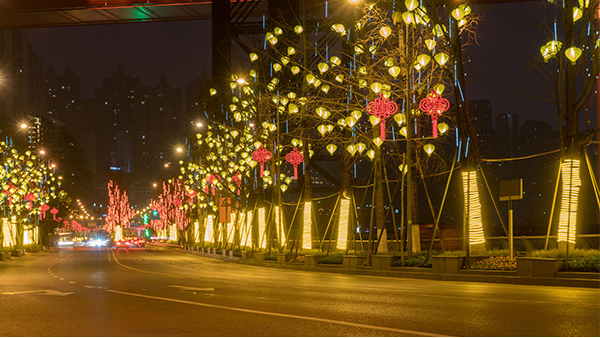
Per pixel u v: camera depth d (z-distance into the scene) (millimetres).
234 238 58250
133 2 65188
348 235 36938
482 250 25922
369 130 29656
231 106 41969
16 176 58219
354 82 29828
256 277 24688
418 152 29391
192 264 42812
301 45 39219
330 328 9586
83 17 69438
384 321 10266
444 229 34875
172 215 108312
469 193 24484
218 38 52219
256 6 53344
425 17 25297
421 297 14492
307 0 47969
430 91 26766
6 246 62688
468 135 25844
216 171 54438
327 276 25766
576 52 18719
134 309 12461
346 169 35406
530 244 26781
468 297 14367
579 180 22281
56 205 97938
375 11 27703
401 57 27328
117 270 32406
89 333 9461
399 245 35438
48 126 89938
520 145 56281
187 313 11648
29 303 13961
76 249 102000
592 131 22234
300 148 40000
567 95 22453
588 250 22734
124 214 169750
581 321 10016
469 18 26141
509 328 9352
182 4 65000
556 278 18609
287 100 33219
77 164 101062
